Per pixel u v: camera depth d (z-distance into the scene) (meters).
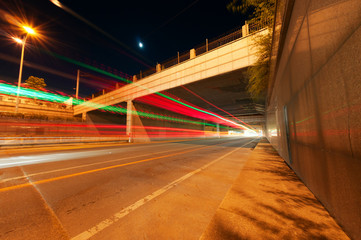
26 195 2.94
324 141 2.10
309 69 2.46
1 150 10.16
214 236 1.64
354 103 1.39
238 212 2.13
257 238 1.58
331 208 1.97
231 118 43.34
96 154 8.59
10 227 1.90
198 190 3.25
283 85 4.82
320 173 2.30
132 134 22.14
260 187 3.12
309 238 1.55
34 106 26.34
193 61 16.03
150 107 26.03
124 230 1.85
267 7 5.17
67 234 1.77
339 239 1.53
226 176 4.34
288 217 1.97
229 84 16.64
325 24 1.85
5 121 17.38
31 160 6.58
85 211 2.34
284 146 5.48
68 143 14.57
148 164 5.96
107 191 3.18
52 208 2.43
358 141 1.36
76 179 3.98
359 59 1.27
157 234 1.76
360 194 1.35
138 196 2.93
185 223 1.98
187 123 36.50
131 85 22.73
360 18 1.23
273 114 8.82
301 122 3.13
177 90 18.72
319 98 2.16
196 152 9.78
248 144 16.66
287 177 3.80
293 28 3.26
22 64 16.42
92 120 30.30
